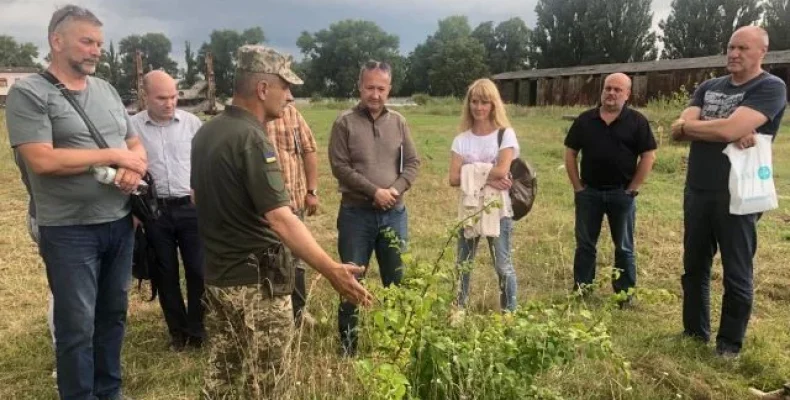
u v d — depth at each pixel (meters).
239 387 2.80
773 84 3.95
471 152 4.58
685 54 58.06
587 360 3.77
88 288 3.34
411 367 2.73
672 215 8.31
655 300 3.01
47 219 3.22
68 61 3.21
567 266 6.23
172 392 3.83
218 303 2.80
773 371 4.00
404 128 4.28
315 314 4.71
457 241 4.59
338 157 4.07
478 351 2.70
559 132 20.72
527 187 4.60
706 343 4.41
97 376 3.69
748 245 4.12
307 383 3.28
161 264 4.37
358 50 87.38
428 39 87.75
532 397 2.80
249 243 2.71
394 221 4.18
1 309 5.15
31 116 3.07
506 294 4.59
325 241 7.39
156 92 4.26
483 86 4.51
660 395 3.75
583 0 60.12
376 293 2.78
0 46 100.44
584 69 41.22
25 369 4.14
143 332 4.75
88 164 3.18
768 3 49.78
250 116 2.70
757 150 3.98
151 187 3.62
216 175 2.66
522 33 82.56
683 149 13.83
